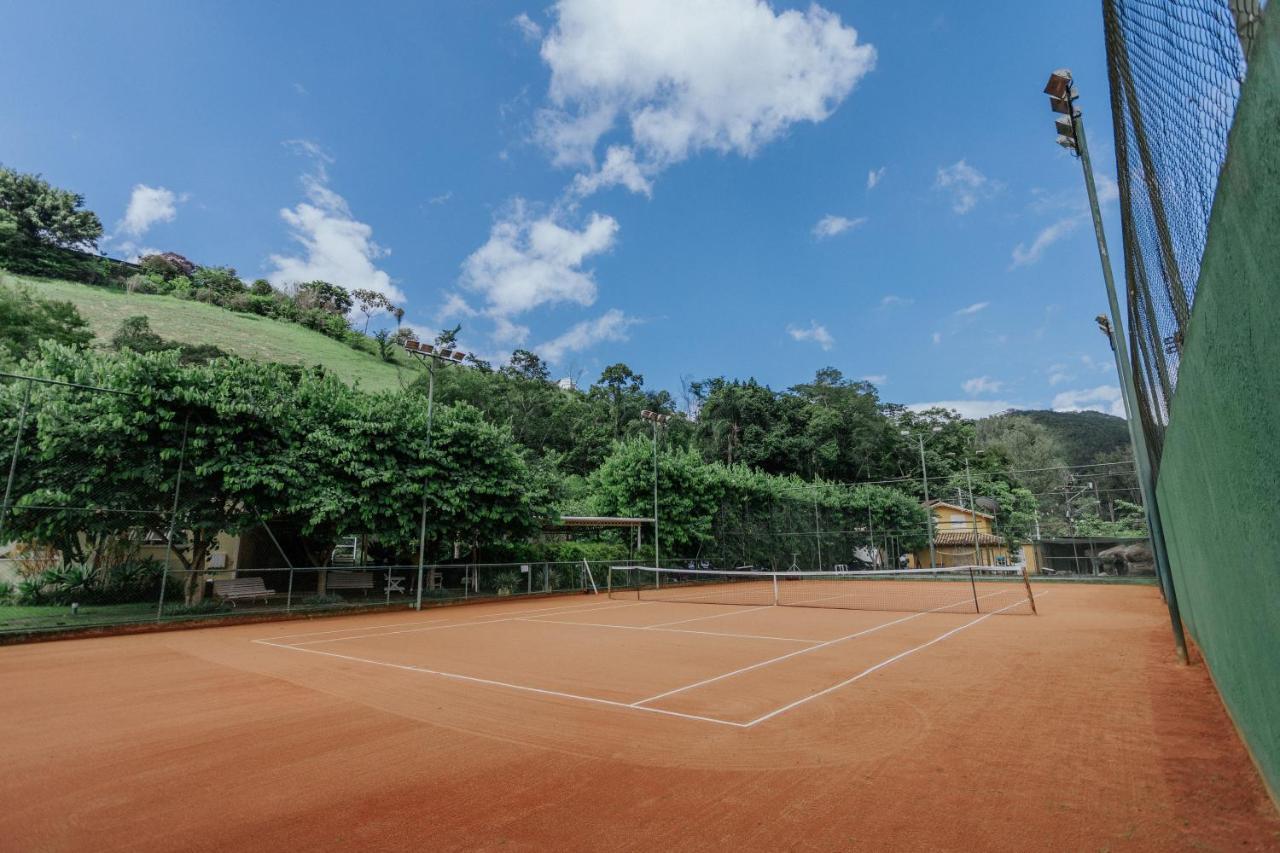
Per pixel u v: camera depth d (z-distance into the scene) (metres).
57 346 16.05
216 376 17.03
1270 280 2.22
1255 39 1.99
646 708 7.03
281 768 5.18
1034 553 42.59
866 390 78.06
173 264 95.00
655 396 66.12
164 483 15.04
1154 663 9.22
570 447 53.81
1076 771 4.79
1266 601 3.31
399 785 4.78
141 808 4.42
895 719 6.43
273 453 17.45
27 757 5.51
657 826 4.02
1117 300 9.91
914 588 30.11
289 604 17.16
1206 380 3.88
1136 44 3.71
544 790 4.65
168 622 14.72
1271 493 2.78
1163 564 10.45
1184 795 4.24
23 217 79.44
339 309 105.75
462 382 53.31
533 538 25.59
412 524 20.09
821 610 19.38
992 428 90.81
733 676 8.79
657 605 21.69
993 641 12.02
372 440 19.59
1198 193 3.18
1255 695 4.05
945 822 3.97
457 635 13.59
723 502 34.09
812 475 59.62
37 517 13.77
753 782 4.75
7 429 14.22
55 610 15.92
